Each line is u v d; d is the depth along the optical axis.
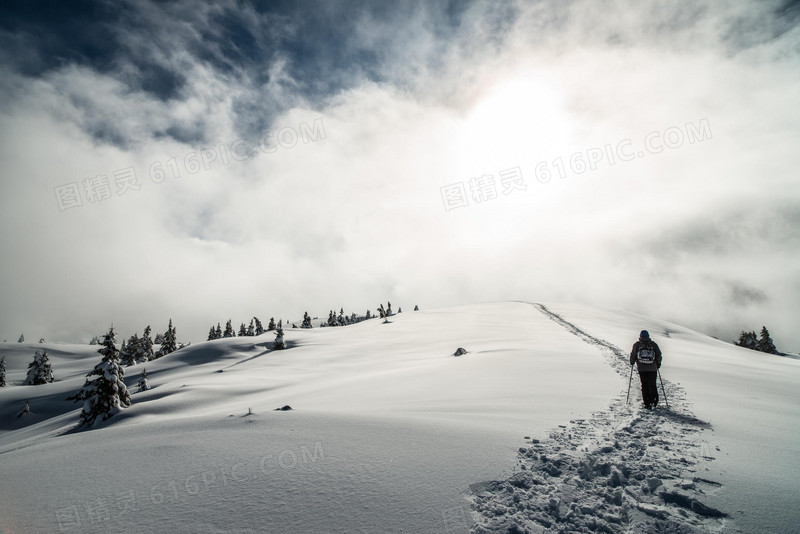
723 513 4.12
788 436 6.61
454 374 16.17
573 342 27.88
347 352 51.12
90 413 26.38
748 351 40.34
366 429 6.80
